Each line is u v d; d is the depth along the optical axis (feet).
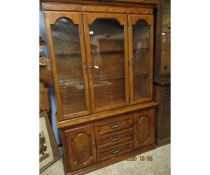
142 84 6.53
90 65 5.33
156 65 6.64
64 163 5.90
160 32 6.25
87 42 5.14
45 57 6.02
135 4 5.52
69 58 5.32
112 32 5.72
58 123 5.24
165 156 6.70
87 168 5.96
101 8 5.08
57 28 4.88
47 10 4.51
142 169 6.08
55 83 5.06
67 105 5.58
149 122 6.84
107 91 6.27
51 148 6.46
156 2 5.77
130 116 6.33
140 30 6.04
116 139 6.24
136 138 6.67
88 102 5.55
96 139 5.87
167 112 7.03
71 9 4.74
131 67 6.00
